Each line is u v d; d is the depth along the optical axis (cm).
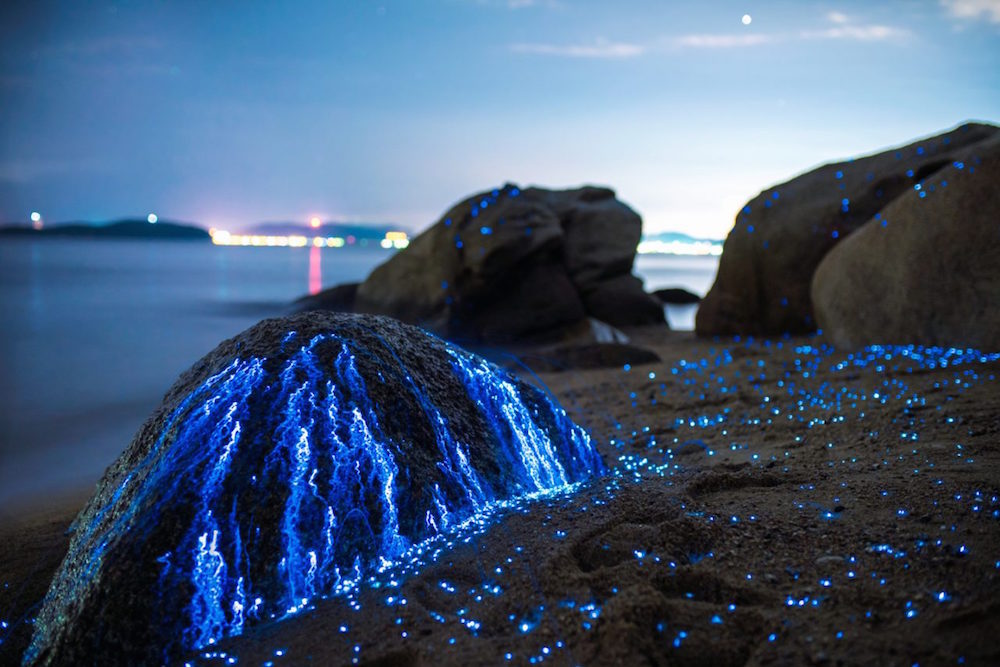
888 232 812
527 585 276
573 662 226
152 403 954
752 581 260
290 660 247
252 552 284
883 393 555
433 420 358
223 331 1719
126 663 257
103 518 303
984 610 221
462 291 1417
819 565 266
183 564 272
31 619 312
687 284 4328
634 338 1402
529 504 362
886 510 308
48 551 386
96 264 5078
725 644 229
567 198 1670
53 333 1648
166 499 284
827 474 366
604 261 1561
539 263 1452
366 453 324
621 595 248
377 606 275
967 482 325
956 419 438
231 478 295
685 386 712
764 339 1123
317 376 335
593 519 335
